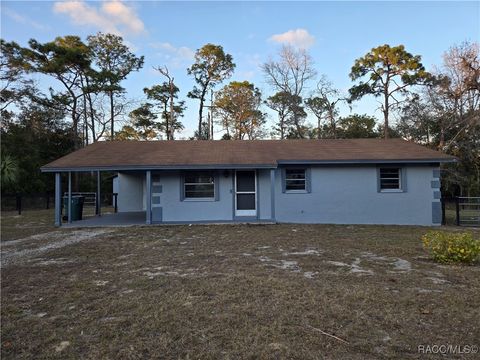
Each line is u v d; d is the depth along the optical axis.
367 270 5.95
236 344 3.26
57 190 12.77
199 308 4.17
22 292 4.97
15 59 26.59
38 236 10.34
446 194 27.23
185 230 11.19
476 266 6.25
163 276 5.65
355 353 3.07
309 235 9.99
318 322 3.72
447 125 25.41
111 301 4.48
